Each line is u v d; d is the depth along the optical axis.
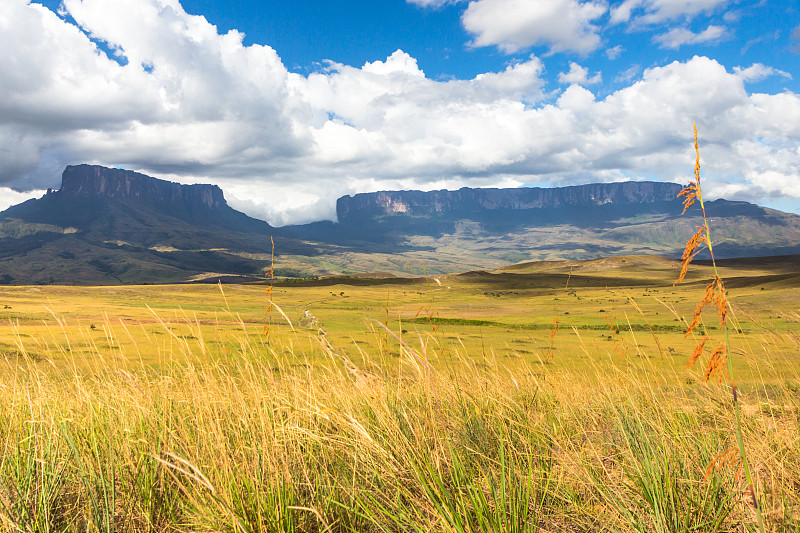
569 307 91.69
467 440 3.54
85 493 2.91
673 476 2.95
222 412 3.64
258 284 160.38
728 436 3.59
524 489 2.96
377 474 2.93
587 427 4.23
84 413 3.64
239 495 2.71
